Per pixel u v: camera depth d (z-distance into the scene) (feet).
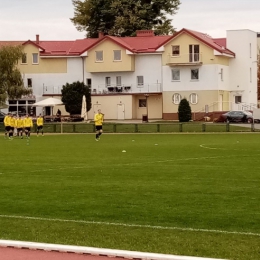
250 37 323.98
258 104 382.01
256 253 42.88
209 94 305.32
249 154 122.83
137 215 56.85
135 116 312.50
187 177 84.58
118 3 369.50
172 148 140.77
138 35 324.80
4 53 304.09
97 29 379.76
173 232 49.11
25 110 317.83
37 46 318.65
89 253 42.55
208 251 43.39
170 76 309.22
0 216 56.18
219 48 304.30
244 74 320.29
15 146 153.89
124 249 44.09
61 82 319.27
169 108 310.45
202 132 220.23
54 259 41.57
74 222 53.26
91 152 131.03
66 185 77.30
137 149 138.72
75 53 315.78
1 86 303.48
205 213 57.57
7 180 82.89
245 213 57.47
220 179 82.02
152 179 82.64
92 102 310.45
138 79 312.91
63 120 282.15
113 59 310.45
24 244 44.21
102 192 71.00
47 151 135.23
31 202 64.34
